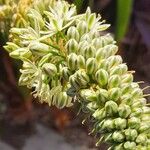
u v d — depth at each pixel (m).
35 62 0.18
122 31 0.39
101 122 0.17
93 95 0.17
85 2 0.26
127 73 0.17
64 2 0.19
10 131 0.44
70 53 0.17
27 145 0.43
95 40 0.17
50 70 0.17
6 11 0.24
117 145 0.16
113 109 0.16
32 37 0.18
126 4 0.38
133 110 0.17
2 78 0.45
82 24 0.17
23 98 0.44
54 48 0.18
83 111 0.17
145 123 0.16
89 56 0.17
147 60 0.49
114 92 0.16
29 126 0.44
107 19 0.46
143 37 0.47
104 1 0.47
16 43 0.19
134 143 0.16
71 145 0.43
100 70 0.17
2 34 0.26
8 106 0.45
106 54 0.17
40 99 0.19
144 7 0.49
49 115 0.45
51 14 0.18
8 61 0.43
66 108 0.44
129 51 0.49
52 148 0.43
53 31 0.18
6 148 0.43
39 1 0.19
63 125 0.44
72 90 0.17
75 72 0.17
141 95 0.17
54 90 0.18
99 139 0.17
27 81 0.18
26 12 0.20
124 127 0.16
